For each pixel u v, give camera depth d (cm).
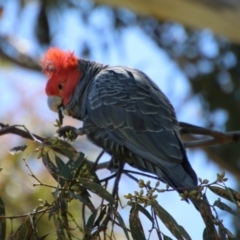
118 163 911
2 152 1349
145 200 708
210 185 717
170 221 705
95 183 732
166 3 1388
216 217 721
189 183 781
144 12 1439
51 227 1192
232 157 1716
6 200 1318
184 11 1395
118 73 940
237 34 1410
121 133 876
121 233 1250
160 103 894
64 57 1030
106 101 902
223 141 1027
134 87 905
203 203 718
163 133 854
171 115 892
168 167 816
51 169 772
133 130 867
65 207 727
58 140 783
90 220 729
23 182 1339
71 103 1011
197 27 1429
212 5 1371
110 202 724
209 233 718
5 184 1328
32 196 1330
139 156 857
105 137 906
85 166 770
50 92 1034
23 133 865
